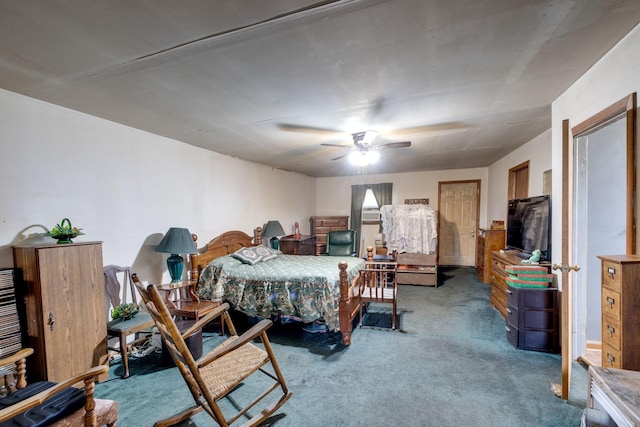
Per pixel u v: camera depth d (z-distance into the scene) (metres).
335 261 3.71
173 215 3.44
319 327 3.27
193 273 3.45
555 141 2.47
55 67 1.74
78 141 2.49
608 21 1.40
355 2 1.20
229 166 4.42
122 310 2.53
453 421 1.79
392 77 1.94
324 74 1.88
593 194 2.45
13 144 2.09
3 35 1.40
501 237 4.93
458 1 1.22
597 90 1.84
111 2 1.18
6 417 1.03
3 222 2.04
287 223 6.13
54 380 1.97
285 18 1.31
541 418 1.80
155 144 3.23
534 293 2.67
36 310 1.93
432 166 5.98
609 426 1.41
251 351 2.02
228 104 2.37
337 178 7.32
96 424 1.34
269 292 3.07
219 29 1.39
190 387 1.76
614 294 1.58
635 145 1.57
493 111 2.65
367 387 2.15
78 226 2.49
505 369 2.37
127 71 1.80
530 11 1.30
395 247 5.28
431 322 3.40
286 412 1.89
